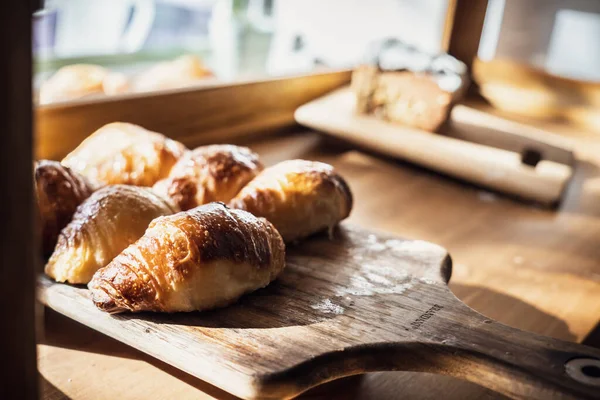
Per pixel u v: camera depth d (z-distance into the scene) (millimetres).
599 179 1029
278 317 542
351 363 508
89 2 1090
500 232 834
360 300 568
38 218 583
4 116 292
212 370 492
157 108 869
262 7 1297
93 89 999
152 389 528
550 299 697
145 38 1210
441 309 556
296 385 486
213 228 539
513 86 1342
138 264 527
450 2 1309
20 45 290
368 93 1057
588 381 470
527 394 479
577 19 1299
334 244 662
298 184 649
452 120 1131
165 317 534
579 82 1293
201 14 1278
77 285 563
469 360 498
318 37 1440
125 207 570
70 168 631
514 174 927
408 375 565
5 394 329
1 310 315
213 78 1104
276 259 579
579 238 840
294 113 1103
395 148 996
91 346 562
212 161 652
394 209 868
